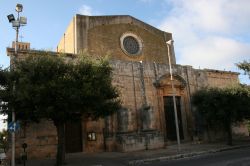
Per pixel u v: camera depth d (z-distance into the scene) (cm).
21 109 1738
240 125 3500
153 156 2103
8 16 1964
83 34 2945
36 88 1633
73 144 2436
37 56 1866
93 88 1747
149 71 2936
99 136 2538
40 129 2283
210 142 3028
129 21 3272
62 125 1848
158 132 2669
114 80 2678
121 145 2450
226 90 2756
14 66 1891
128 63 2819
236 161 1598
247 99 2736
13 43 2883
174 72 3105
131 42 3244
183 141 2991
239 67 2986
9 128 1725
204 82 3347
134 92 2783
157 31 3500
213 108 2756
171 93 3039
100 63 1923
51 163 1933
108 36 3084
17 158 2088
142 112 2733
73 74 1780
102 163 1866
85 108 1772
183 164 1666
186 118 3077
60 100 1681
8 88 1792
